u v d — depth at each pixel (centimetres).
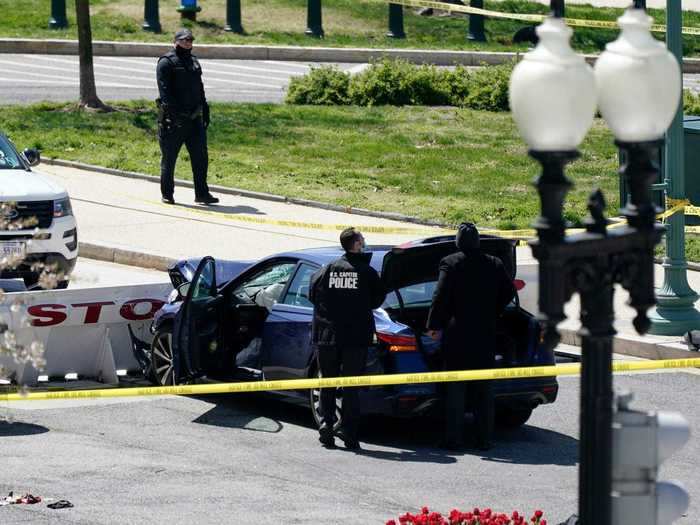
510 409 4412
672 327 5438
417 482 3794
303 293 4425
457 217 7469
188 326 4562
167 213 7600
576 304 5891
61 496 3534
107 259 6900
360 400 4162
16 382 4831
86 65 10019
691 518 3522
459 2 15500
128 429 4297
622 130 1903
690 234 7275
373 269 4081
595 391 1944
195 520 3341
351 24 14838
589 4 16200
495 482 3809
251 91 11469
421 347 4116
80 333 4941
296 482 3753
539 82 1808
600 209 1909
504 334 4275
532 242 1877
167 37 13625
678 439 1975
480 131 10025
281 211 7719
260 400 4722
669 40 5366
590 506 1955
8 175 5962
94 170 8562
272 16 14838
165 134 7656
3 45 12825
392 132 9844
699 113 10406
